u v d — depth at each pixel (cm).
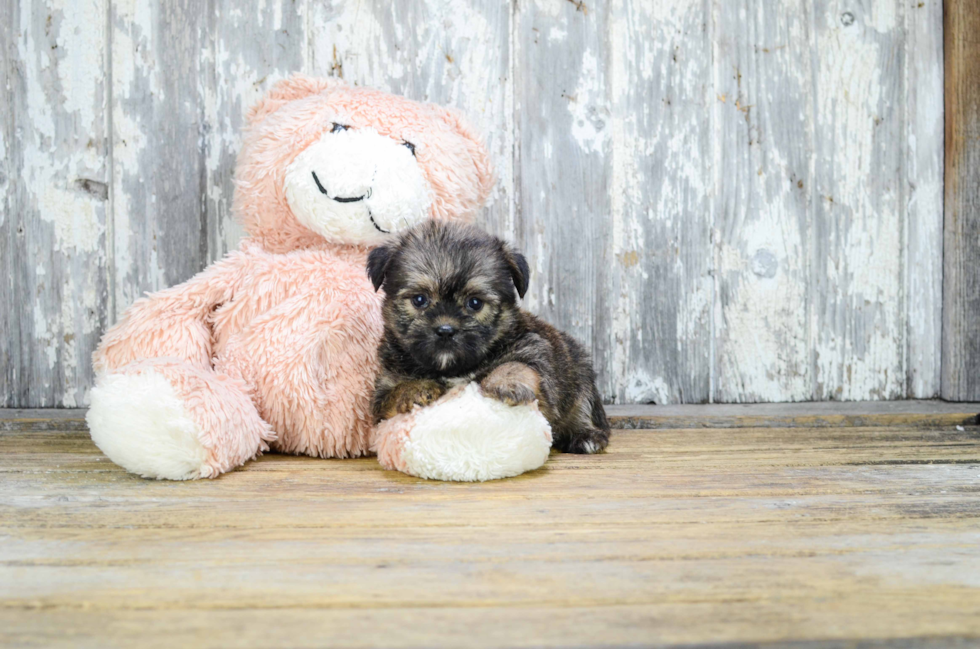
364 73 118
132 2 116
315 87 110
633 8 120
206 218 117
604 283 121
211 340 107
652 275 121
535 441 98
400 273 100
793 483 96
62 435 110
